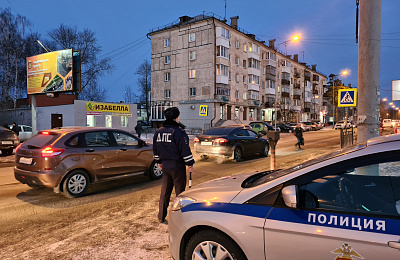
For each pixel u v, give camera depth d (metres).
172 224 2.46
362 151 1.89
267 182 2.17
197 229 2.31
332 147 15.89
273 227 1.87
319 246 1.72
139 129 22.55
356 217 1.72
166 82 39.31
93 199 5.24
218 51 35.59
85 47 37.31
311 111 67.38
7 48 29.64
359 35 5.47
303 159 10.50
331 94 70.50
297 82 60.84
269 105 45.53
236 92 39.62
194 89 36.69
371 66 5.34
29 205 4.87
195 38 36.38
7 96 30.39
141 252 3.04
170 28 38.22
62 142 5.25
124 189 6.00
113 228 3.76
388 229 1.60
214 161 10.23
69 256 2.97
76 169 5.37
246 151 10.31
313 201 1.91
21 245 3.28
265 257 1.90
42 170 4.99
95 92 41.91
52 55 17.53
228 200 2.21
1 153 12.70
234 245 2.04
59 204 4.93
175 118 3.75
